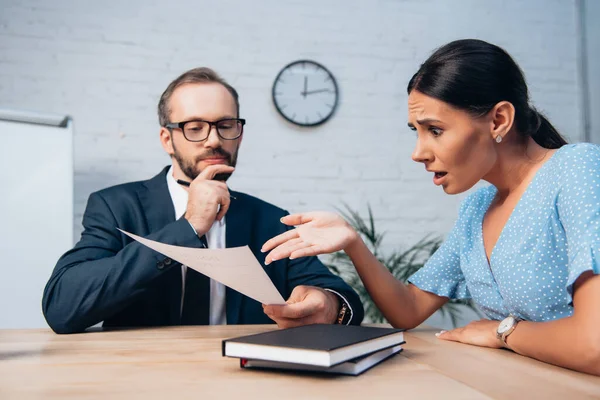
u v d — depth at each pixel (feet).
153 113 9.37
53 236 7.37
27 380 2.20
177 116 4.98
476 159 3.30
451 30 10.51
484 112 3.20
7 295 7.08
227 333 3.65
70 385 2.11
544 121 3.63
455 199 10.27
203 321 4.73
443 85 3.17
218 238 5.10
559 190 3.11
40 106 9.03
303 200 9.78
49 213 7.38
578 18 10.78
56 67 9.13
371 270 3.98
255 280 3.10
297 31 9.98
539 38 10.77
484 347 3.18
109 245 4.67
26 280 7.18
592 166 3.01
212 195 4.23
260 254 5.16
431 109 3.23
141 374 2.31
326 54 10.05
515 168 3.48
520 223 3.39
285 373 2.34
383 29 10.28
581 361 2.44
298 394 1.99
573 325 2.57
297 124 9.79
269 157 9.72
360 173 10.00
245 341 2.34
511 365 2.63
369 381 2.22
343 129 10.01
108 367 2.46
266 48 9.85
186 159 4.98
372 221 9.80
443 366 2.57
